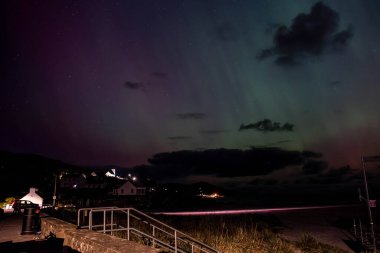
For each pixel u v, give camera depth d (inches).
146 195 3927.2
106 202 2564.0
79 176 3811.5
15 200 1221.7
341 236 1163.3
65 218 727.1
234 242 657.0
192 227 855.1
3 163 3636.8
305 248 765.3
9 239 414.0
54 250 332.5
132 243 230.5
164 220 1030.4
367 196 759.1
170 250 439.8
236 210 3233.3
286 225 1523.1
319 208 3978.8
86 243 255.6
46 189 3070.9
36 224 474.3
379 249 862.5
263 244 703.7
